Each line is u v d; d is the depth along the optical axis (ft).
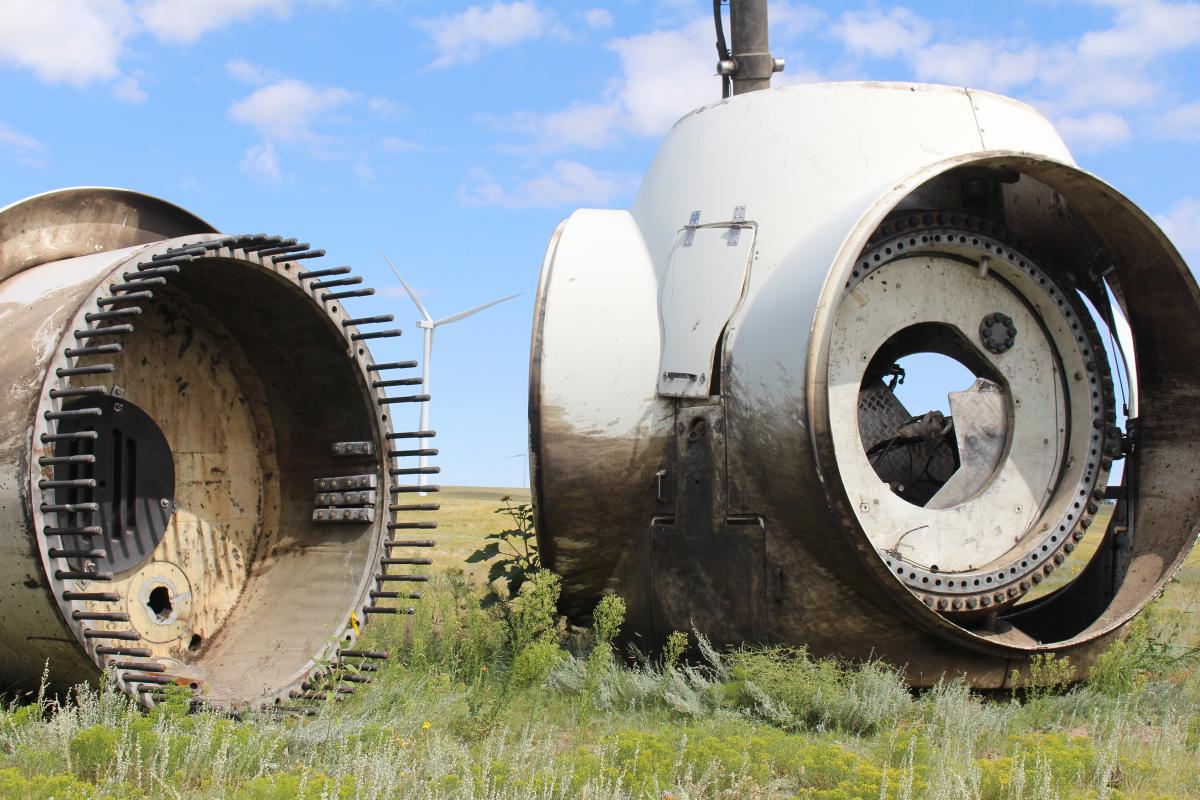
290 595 28.68
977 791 18.54
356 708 24.88
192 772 19.26
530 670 25.63
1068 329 32.45
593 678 26.22
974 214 32.58
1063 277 32.76
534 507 31.55
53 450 21.94
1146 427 33.37
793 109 31.76
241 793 17.92
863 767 19.47
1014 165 28.96
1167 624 39.27
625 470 30.99
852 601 28.53
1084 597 34.71
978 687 29.53
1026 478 32.07
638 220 34.27
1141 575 32.17
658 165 34.30
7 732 20.84
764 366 28.60
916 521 30.45
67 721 20.62
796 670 27.02
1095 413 32.48
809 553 28.66
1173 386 32.78
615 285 32.24
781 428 28.02
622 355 31.30
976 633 30.48
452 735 23.93
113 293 23.20
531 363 31.53
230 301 27.63
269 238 25.53
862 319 30.45
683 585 30.32
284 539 29.84
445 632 30.09
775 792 20.16
